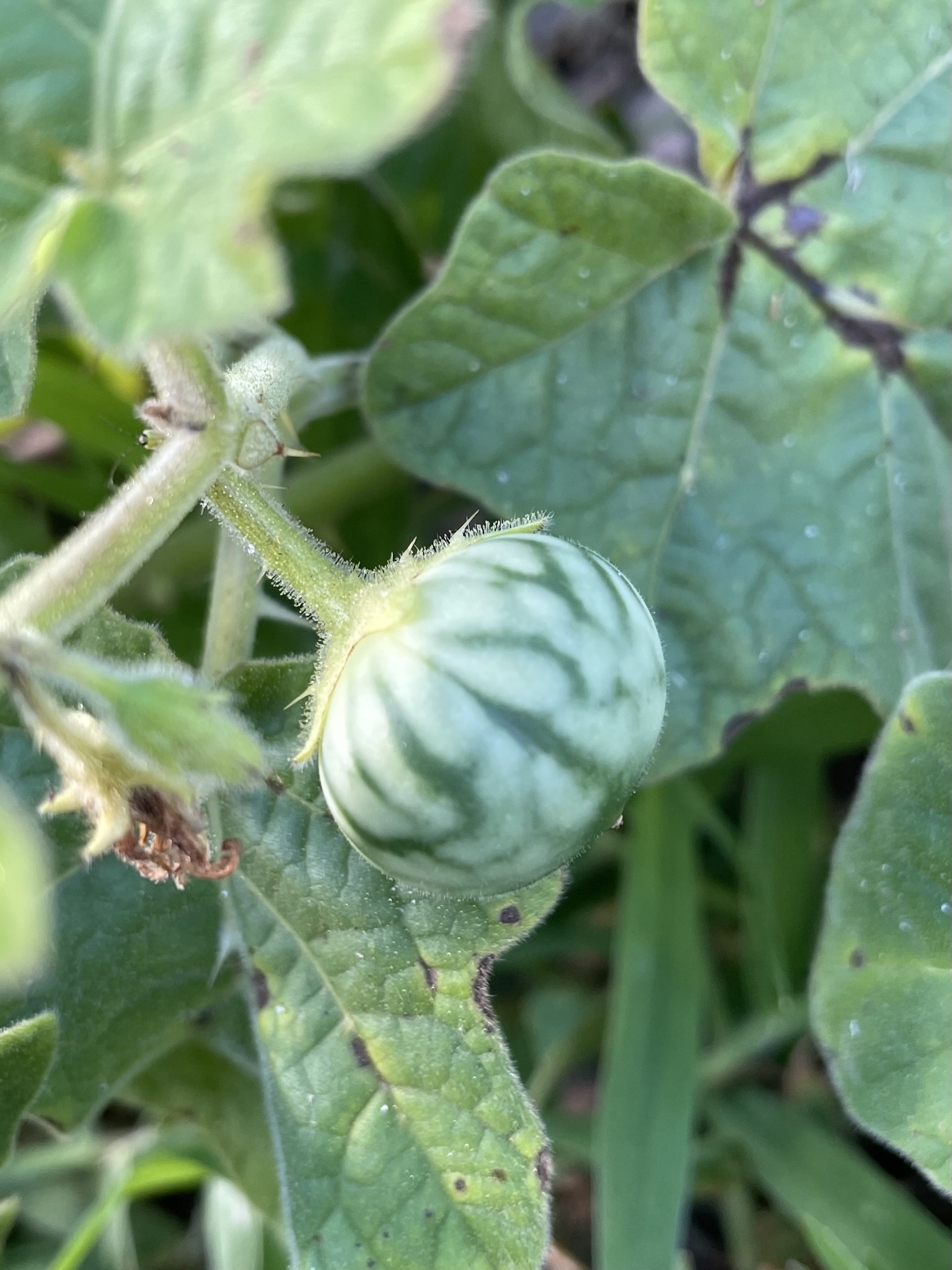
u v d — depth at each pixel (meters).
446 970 0.13
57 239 0.09
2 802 0.08
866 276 0.15
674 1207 0.16
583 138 0.18
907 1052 0.13
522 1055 0.19
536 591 0.11
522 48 0.17
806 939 0.18
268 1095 0.13
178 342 0.10
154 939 0.13
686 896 0.17
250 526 0.11
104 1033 0.13
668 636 0.15
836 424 0.15
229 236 0.08
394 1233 0.12
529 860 0.11
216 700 0.10
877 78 0.15
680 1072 0.16
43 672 0.10
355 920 0.13
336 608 0.11
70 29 0.09
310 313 0.19
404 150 0.19
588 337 0.15
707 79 0.14
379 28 0.08
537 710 0.10
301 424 0.15
